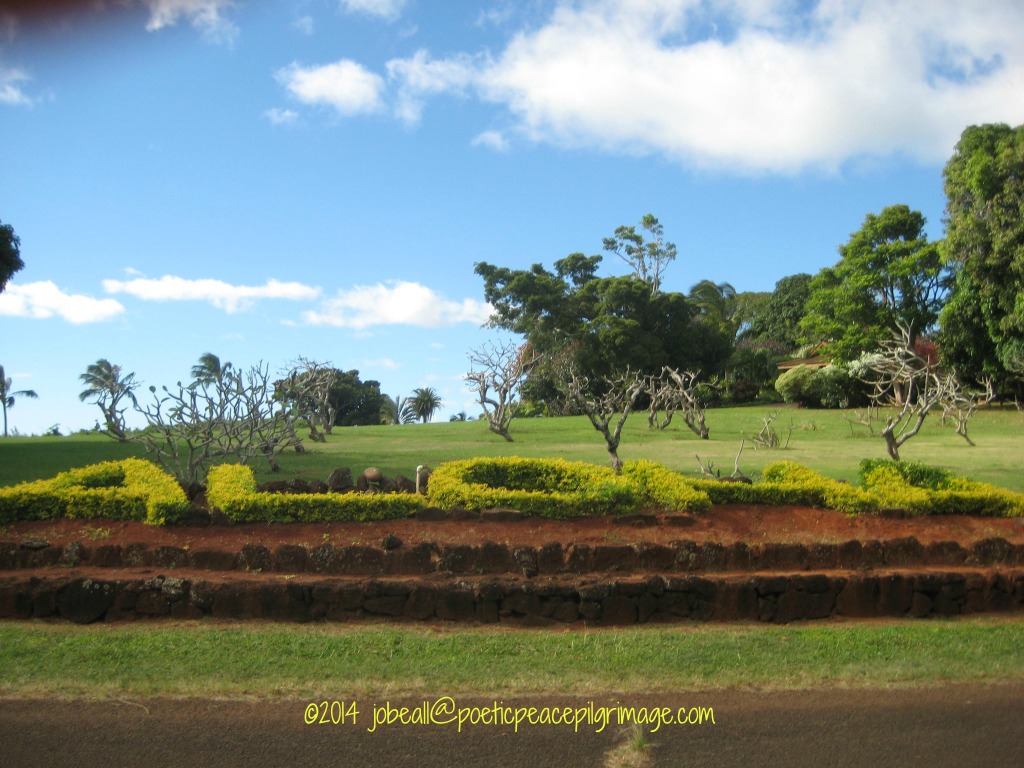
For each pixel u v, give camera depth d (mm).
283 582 7508
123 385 15125
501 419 26234
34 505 8383
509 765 4914
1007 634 7531
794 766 4945
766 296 69000
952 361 35719
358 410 53844
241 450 14789
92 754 4910
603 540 8469
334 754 4984
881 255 41594
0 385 32781
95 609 7312
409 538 8250
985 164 32406
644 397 46969
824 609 8117
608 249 59375
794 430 30312
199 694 5730
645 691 6000
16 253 24422
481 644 6887
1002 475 16125
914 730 5426
